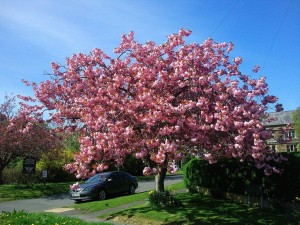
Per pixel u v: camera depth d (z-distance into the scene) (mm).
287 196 13344
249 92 12789
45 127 23016
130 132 11109
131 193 22203
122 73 13320
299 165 12984
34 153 24266
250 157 13133
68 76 14352
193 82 12156
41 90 14695
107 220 13812
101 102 12508
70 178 32656
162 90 12289
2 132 22766
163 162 11219
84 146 11672
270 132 12508
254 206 14328
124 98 12578
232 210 13664
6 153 24062
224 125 11148
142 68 12469
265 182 14312
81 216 14938
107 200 18406
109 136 11195
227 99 12078
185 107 11180
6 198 21781
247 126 11094
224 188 16344
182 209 13789
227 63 13844
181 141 11898
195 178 18141
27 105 15070
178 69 12133
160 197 14438
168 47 13078
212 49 13820
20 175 27422
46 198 22031
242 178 15383
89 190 19172
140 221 12969
